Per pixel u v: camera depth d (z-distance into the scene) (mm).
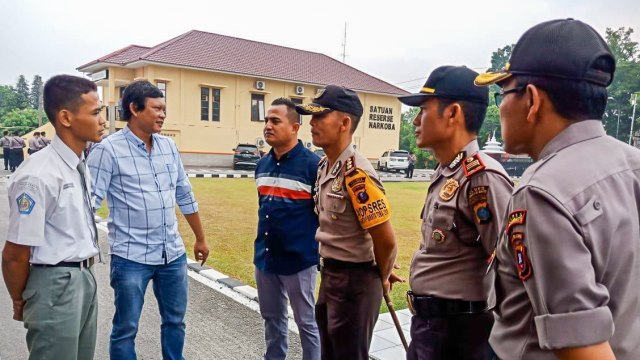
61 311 1996
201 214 9195
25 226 1880
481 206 1632
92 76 23922
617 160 1061
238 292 4613
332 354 2348
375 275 2287
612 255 984
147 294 4570
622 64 34062
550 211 982
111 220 2656
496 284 1216
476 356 1735
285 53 27891
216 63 23594
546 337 967
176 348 2867
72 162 2086
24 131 37625
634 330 1028
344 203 2248
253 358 3250
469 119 1779
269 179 2801
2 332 3570
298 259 2717
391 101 29188
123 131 2734
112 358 2586
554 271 956
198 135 23203
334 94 2326
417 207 11219
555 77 1062
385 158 26141
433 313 1760
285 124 2734
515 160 18969
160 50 22594
